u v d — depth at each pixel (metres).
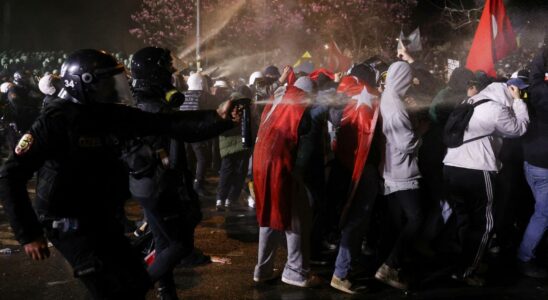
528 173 5.19
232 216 7.34
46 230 2.97
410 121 4.48
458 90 5.23
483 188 4.71
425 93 5.75
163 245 4.04
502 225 5.78
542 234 5.15
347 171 5.00
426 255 5.73
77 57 2.94
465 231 4.99
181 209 3.89
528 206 5.89
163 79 3.94
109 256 2.92
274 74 7.75
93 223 2.92
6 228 6.71
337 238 5.82
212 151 9.87
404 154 4.56
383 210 5.31
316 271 5.30
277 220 4.54
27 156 2.79
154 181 3.77
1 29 33.34
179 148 3.89
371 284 4.95
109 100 3.00
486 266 5.04
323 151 5.37
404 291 4.78
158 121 3.05
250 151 7.72
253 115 7.40
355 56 23.44
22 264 5.42
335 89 5.24
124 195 3.06
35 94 9.98
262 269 4.85
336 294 4.70
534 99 4.98
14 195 2.77
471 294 4.73
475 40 7.15
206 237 6.38
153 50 3.93
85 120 2.88
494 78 5.73
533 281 5.05
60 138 2.85
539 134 5.04
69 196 2.88
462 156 4.75
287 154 4.51
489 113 4.62
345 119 4.85
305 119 4.54
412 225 4.65
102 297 2.93
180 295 4.65
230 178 7.64
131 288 2.94
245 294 4.69
